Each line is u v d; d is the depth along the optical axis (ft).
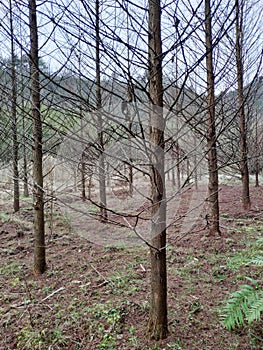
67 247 14.17
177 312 8.18
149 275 10.73
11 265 12.56
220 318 7.50
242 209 20.29
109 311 8.37
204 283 9.93
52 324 8.07
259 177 35.60
